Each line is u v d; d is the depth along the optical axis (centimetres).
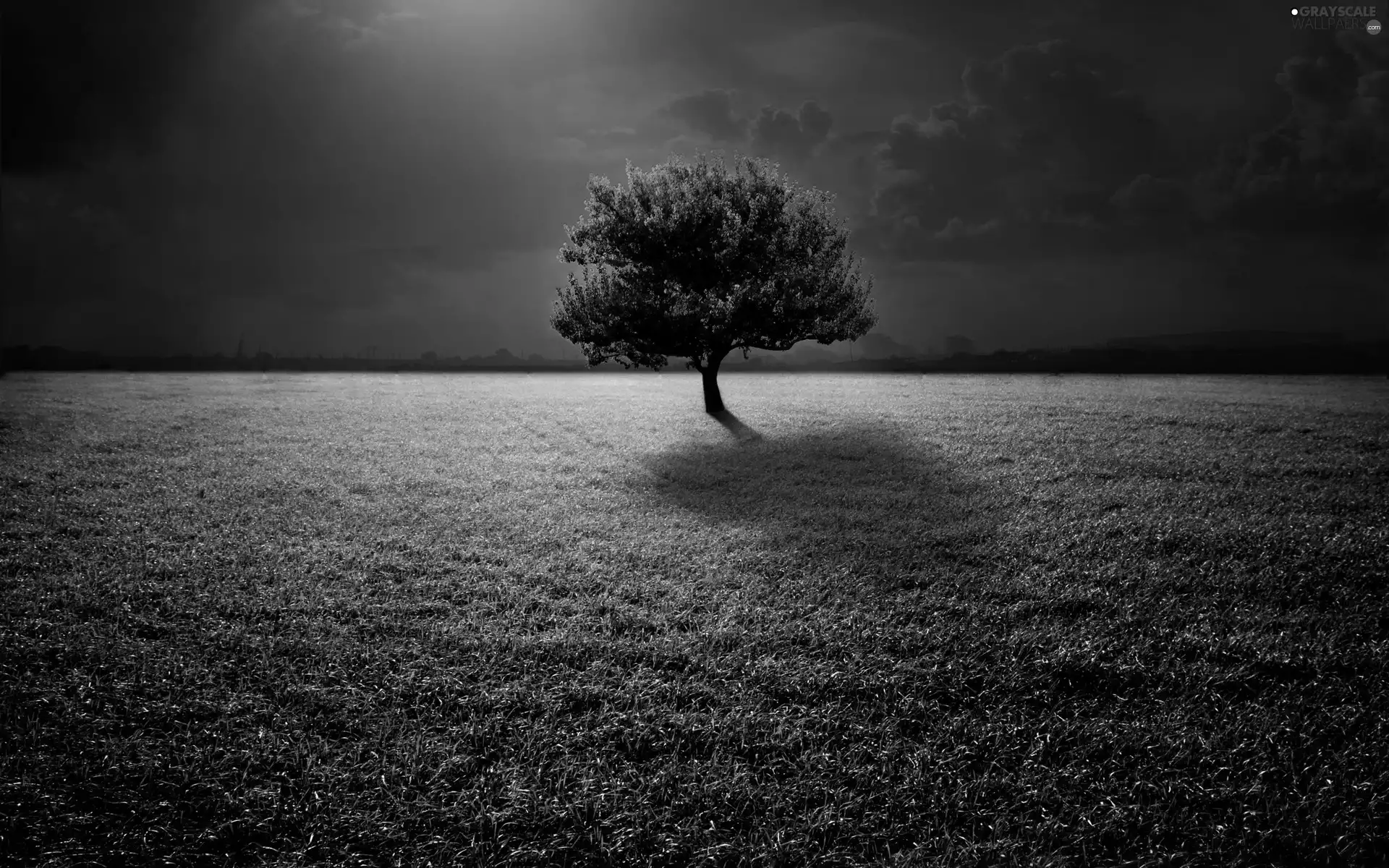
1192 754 391
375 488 1106
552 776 375
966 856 315
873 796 355
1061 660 493
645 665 499
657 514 949
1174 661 499
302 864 312
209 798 352
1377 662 488
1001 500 1005
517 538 830
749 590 645
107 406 2328
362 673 479
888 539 815
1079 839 327
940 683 468
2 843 322
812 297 1977
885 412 2206
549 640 529
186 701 440
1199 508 933
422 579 674
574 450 1526
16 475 1138
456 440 1664
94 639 522
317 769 374
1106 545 775
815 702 450
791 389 3566
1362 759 382
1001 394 2961
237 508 960
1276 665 489
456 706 442
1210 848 321
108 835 330
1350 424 1745
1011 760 389
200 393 3105
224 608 592
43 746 395
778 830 332
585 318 2050
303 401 2712
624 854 320
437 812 344
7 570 682
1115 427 1756
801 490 1094
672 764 381
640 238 1981
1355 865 313
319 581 667
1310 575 668
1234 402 2417
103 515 900
